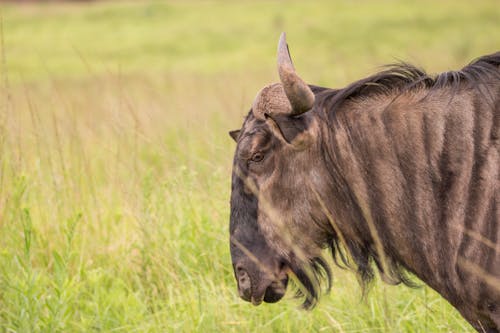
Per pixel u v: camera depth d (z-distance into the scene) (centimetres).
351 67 6981
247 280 1423
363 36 10169
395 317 1758
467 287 1270
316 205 1377
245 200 1405
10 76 8062
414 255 1345
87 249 2208
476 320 1305
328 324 1775
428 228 1309
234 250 1431
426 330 1733
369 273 1484
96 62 9081
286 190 1376
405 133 1332
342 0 13988
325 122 1371
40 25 12938
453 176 1284
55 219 2272
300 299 1819
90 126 3012
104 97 4422
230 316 1786
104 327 1794
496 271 1227
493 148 1259
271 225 1391
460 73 1358
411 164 1321
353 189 1361
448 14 11425
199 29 11719
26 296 1792
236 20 12569
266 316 1820
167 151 2484
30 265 1947
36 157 2516
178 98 4694
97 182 2694
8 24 12962
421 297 1825
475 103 1302
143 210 2227
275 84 1377
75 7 15212
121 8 14438
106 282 2086
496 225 1229
